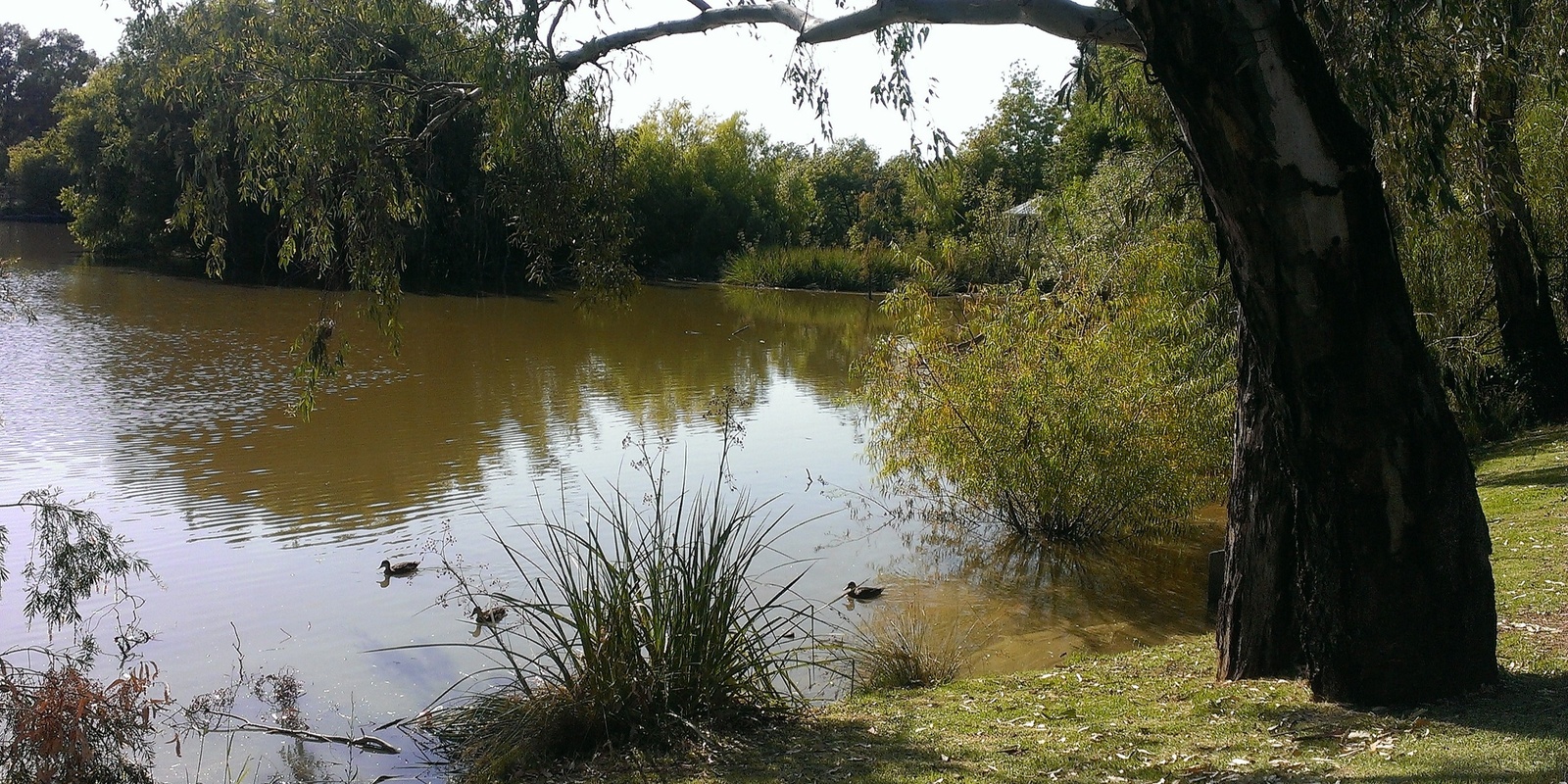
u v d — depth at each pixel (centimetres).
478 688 781
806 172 6184
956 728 602
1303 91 478
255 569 1034
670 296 4403
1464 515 532
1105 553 1209
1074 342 1255
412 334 2877
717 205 5359
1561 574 777
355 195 748
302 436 1608
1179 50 479
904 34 659
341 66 742
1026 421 1230
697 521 775
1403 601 532
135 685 618
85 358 2217
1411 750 466
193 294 3469
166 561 1055
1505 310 1475
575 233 873
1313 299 509
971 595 1048
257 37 738
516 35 707
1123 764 498
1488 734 475
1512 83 882
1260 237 508
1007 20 548
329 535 1144
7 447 1480
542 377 2267
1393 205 880
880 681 771
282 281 3919
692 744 599
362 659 836
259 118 748
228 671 807
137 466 1407
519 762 597
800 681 784
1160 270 1292
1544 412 1465
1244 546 632
